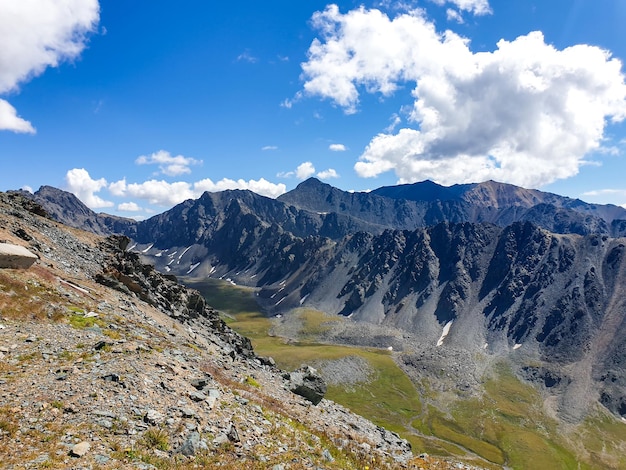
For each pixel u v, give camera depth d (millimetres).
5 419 14508
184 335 47562
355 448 25422
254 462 16625
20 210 64438
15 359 21359
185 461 15008
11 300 29578
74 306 34438
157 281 70812
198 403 20172
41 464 12336
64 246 59281
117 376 19656
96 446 14102
